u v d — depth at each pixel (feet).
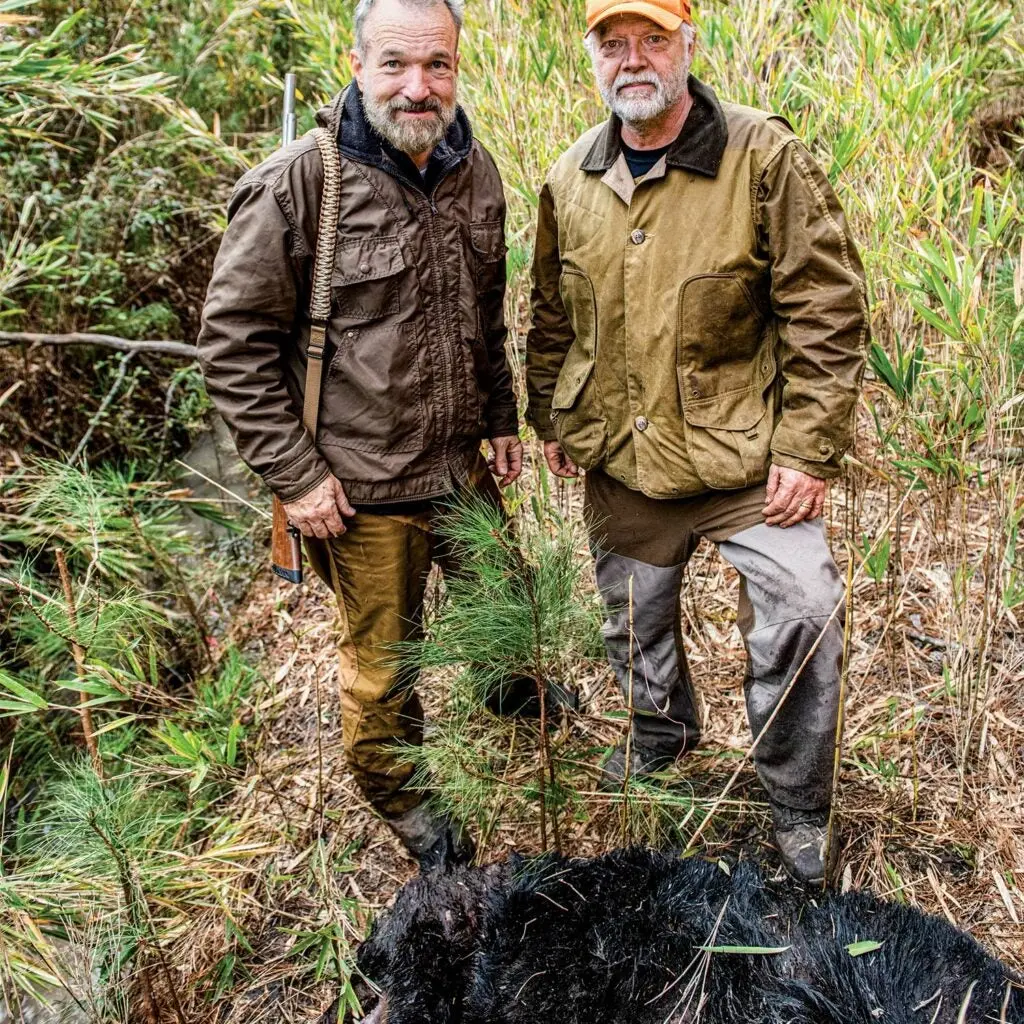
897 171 8.68
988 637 7.57
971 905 6.73
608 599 7.56
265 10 19.61
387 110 6.12
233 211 6.41
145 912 6.58
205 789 9.13
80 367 16.17
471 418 7.15
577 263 6.72
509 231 11.13
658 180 6.25
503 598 6.51
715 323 6.30
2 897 6.26
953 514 9.82
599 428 7.02
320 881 7.51
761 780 6.97
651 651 7.50
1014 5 12.10
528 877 6.46
